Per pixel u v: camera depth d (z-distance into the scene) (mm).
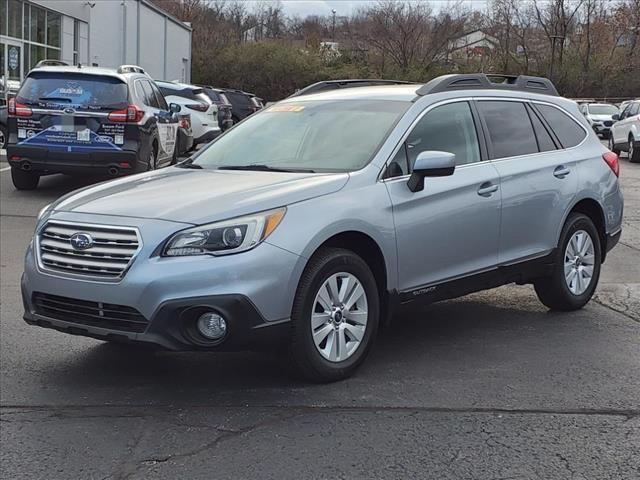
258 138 5777
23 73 24734
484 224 5566
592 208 6695
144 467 3693
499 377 4926
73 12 28547
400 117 5352
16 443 3967
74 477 3609
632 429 4137
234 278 4164
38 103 11578
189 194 4613
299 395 4582
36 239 4656
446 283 5344
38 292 4531
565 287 6414
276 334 4316
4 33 23234
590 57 56094
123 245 4270
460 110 5750
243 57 55656
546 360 5289
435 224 5207
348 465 3705
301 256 4375
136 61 37562
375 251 4887
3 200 12000
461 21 57469
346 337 4777
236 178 4953
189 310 4145
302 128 5664
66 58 28438
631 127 22562
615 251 9492
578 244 6531
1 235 9664
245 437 4012
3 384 4805
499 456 3809
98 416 4305
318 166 5168
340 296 4691
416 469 3668
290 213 4418
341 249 4691
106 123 11492
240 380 4855
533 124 6328
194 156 5918
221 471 3645
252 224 4281
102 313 4301
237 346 4230
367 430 4098
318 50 57500
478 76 6039
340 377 4754
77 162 11578
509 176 5801
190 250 4191
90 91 11570
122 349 5500
